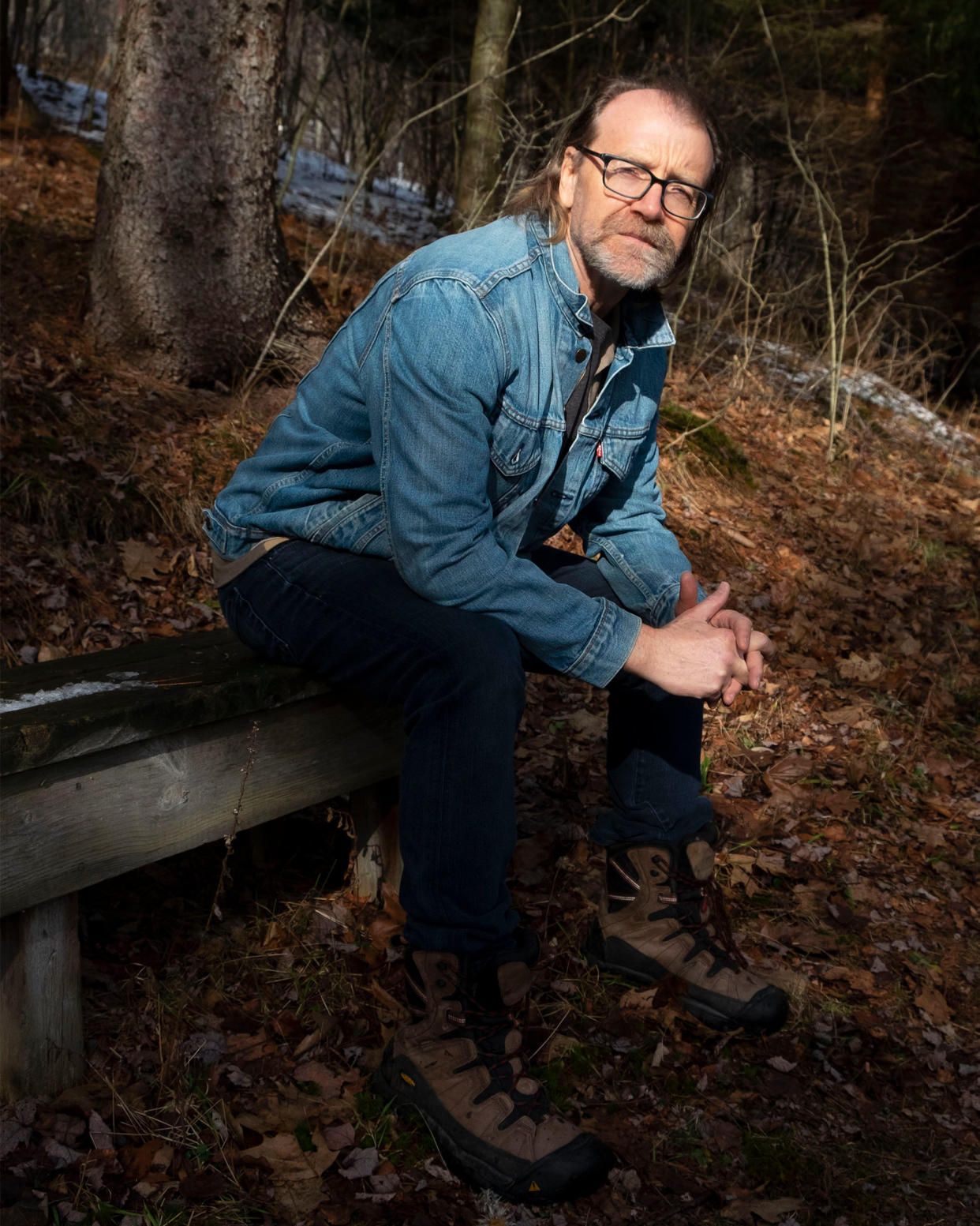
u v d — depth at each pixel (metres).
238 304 4.68
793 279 9.16
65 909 1.70
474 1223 1.64
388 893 2.36
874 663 4.01
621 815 2.21
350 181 11.27
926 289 10.24
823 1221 1.73
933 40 10.53
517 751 3.12
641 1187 1.75
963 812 3.20
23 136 8.63
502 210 1.96
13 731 1.50
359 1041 1.97
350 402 1.88
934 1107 2.03
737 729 3.42
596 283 1.91
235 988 2.05
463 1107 1.71
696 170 1.82
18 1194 1.52
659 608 2.19
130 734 1.67
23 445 3.70
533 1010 2.04
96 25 15.72
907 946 2.50
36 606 3.19
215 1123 1.70
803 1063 2.08
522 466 1.90
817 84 11.65
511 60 10.67
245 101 4.55
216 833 1.90
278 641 1.92
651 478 2.27
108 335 4.61
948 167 10.58
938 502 6.27
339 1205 1.61
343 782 2.14
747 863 2.70
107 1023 1.90
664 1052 2.03
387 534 1.82
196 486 3.93
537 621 1.78
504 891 1.78
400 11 11.11
